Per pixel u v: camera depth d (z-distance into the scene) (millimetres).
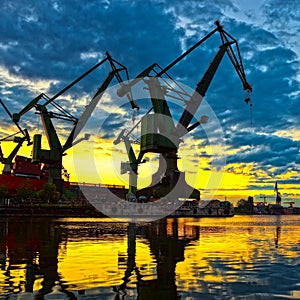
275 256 20406
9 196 86000
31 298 10656
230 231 44062
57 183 92375
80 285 12391
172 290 11859
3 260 17844
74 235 33000
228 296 11133
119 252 21609
